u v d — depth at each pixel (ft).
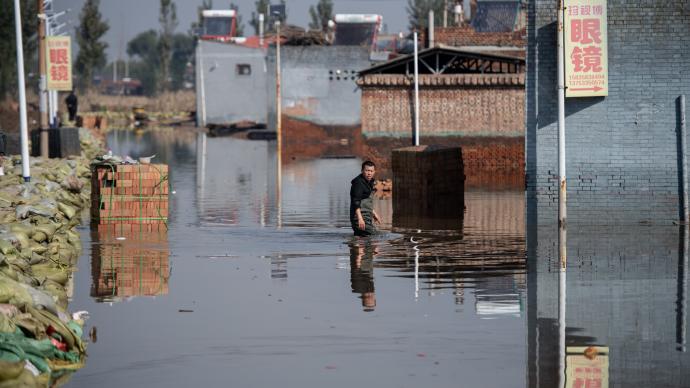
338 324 76.79
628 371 63.21
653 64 144.56
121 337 72.84
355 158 318.24
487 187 208.33
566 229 135.23
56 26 294.05
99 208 139.03
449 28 402.11
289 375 62.64
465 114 284.82
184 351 68.69
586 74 141.49
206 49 565.12
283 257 112.06
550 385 60.29
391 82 285.02
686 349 68.69
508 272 100.68
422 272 101.09
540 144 147.02
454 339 71.67
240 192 199.82
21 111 155.84
